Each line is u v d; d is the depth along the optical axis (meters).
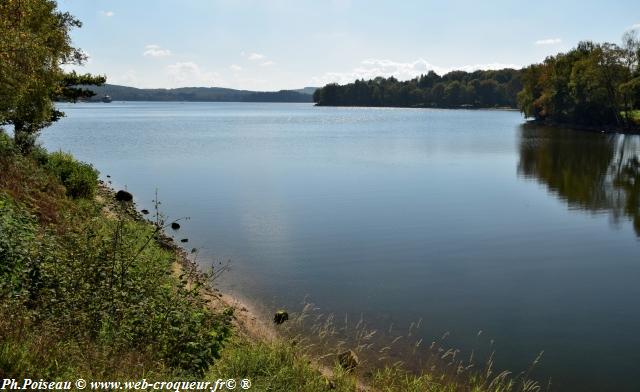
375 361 12.50
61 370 6.41
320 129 119.06
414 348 13.39
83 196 24.95
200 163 54.97
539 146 73.19
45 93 27.19
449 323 15.12
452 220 28.73
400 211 31.02
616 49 96.56
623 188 39.62
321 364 11.81
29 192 17.89
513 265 20.94
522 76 137.12
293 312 15.58
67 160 28.56
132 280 9.01
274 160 58.06
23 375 5.97
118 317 7.89
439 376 11.94
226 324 9.12
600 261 21.55
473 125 130.75
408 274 19.66
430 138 90.00
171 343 8.01
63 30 29.08
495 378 11.75
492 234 25.77
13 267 8.74
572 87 107.06
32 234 10.70
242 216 29.22
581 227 27.36
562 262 21.39
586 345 13.88
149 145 76.31
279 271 19.55
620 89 92.25
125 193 31.52
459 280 19.05
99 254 8.91
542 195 36.72
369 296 17.20
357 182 42.19
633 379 12.14
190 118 182.75
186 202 33.31
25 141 27.19
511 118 173.00
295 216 29.36
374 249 22.88
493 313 15.98
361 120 167.88
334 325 14.70
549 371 12.45
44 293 8.20
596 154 62.56
